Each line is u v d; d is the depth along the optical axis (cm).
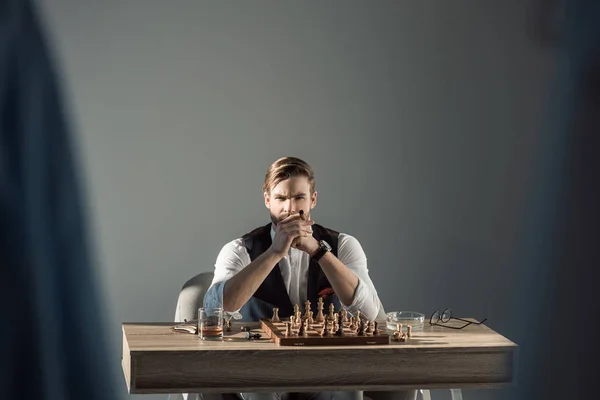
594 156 337
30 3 328
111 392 368
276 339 249
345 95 397
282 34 392
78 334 352
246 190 391
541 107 395
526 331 377
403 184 403
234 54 389
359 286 285
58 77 361
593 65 348
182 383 239
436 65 404
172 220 387
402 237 404
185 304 312
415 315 276
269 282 299
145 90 383
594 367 263
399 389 250
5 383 246
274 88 392
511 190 405
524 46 404
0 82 291
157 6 383
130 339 251
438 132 404
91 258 367
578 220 323
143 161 383
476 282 407
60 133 346
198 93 387
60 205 332
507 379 256
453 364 253
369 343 251
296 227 276
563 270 339
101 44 378
